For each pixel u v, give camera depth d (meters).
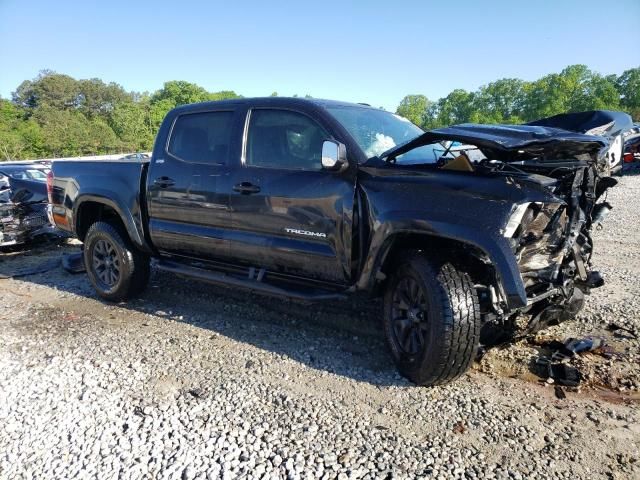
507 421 3.07
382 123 4.46
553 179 3.40
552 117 6.03
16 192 8.03
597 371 3.63
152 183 5.03
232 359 4.03
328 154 3.67
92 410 3.30
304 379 3.66
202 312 5.16
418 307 3.49
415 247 3.65
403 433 2.97
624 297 4.98
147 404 3.35
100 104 111.94
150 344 4.38
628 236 7.73
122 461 2.78
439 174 3.45
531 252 3.36
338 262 3.89
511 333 3.73
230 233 4.51
